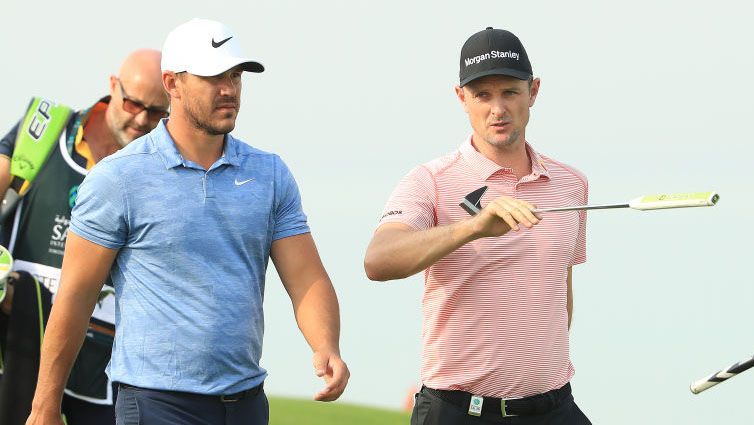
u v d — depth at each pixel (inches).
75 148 856.9
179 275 678.5
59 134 856.9
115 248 685.9
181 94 682.8
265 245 703.7
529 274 732.7
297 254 714.8
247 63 679.7
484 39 737.0
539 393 740.0
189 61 674.2
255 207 692.7
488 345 730.8
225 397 682.2
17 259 856.9
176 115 692.7
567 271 772.6
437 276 735.7
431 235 684.1
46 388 698.8
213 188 685.3
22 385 844.6
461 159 756.6
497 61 729.6
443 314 738.8
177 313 676.1
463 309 733.3
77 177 853.8
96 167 687.7
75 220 689.0
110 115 863.7
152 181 679.7
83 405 860.0
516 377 732.7
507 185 751.7
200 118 679.7
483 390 734.5
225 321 679.1
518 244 730.8
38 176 850.1
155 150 686.5
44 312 849.5
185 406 675.4
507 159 754.2
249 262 693.3
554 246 740.0
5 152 852.0
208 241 679.7
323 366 680.4
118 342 692.7
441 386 740.7
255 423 698.2
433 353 745.0
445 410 740.7
